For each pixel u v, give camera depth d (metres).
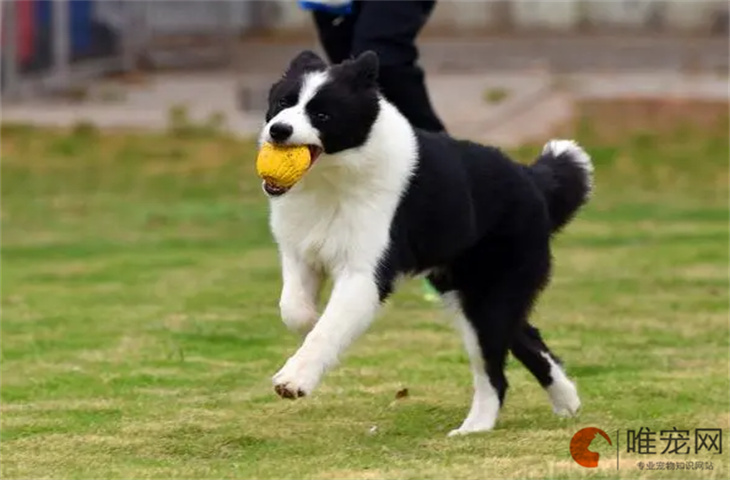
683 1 40.41
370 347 12.42
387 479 8.09
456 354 12.14
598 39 39.31
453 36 39.72
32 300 15.27
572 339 12.84
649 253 18.19
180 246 19.58
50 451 9.06
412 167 8.82
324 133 8.39
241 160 27.34
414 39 11.45
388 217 8.71
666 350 12.34
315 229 8.73
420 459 8.62
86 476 8.38
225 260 18.22
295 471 8.39
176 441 9.28
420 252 8.98
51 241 19.98
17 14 32.22
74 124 29.88
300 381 8.34
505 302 9.41
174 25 38.19
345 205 8.65
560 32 40.19
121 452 9.02
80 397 10.68
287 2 38.94
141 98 33.41
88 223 21.66
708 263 17.34
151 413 10.09
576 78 36.59
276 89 8.70
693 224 20.88
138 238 20.30
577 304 14.62
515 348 9.79
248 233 20.69
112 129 30.08
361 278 8.64
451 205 9.00
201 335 13.16
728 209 22.45
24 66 32.97
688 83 35.78
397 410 10.12
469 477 8.12
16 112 31.52
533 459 8.58
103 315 14.30
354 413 10.05
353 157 8.51
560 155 10.00
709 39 39.31
